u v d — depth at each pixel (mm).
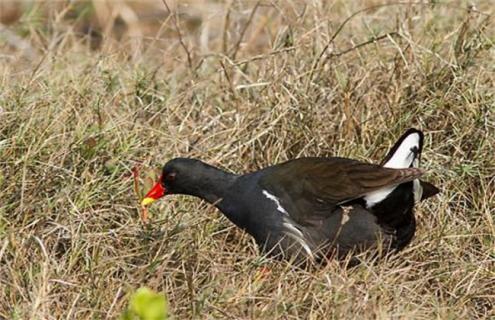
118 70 14055
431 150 12602
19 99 12492
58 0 17359
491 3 14984
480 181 12320
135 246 11273
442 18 14594
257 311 10125
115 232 11250
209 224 11688
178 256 11047
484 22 13859
